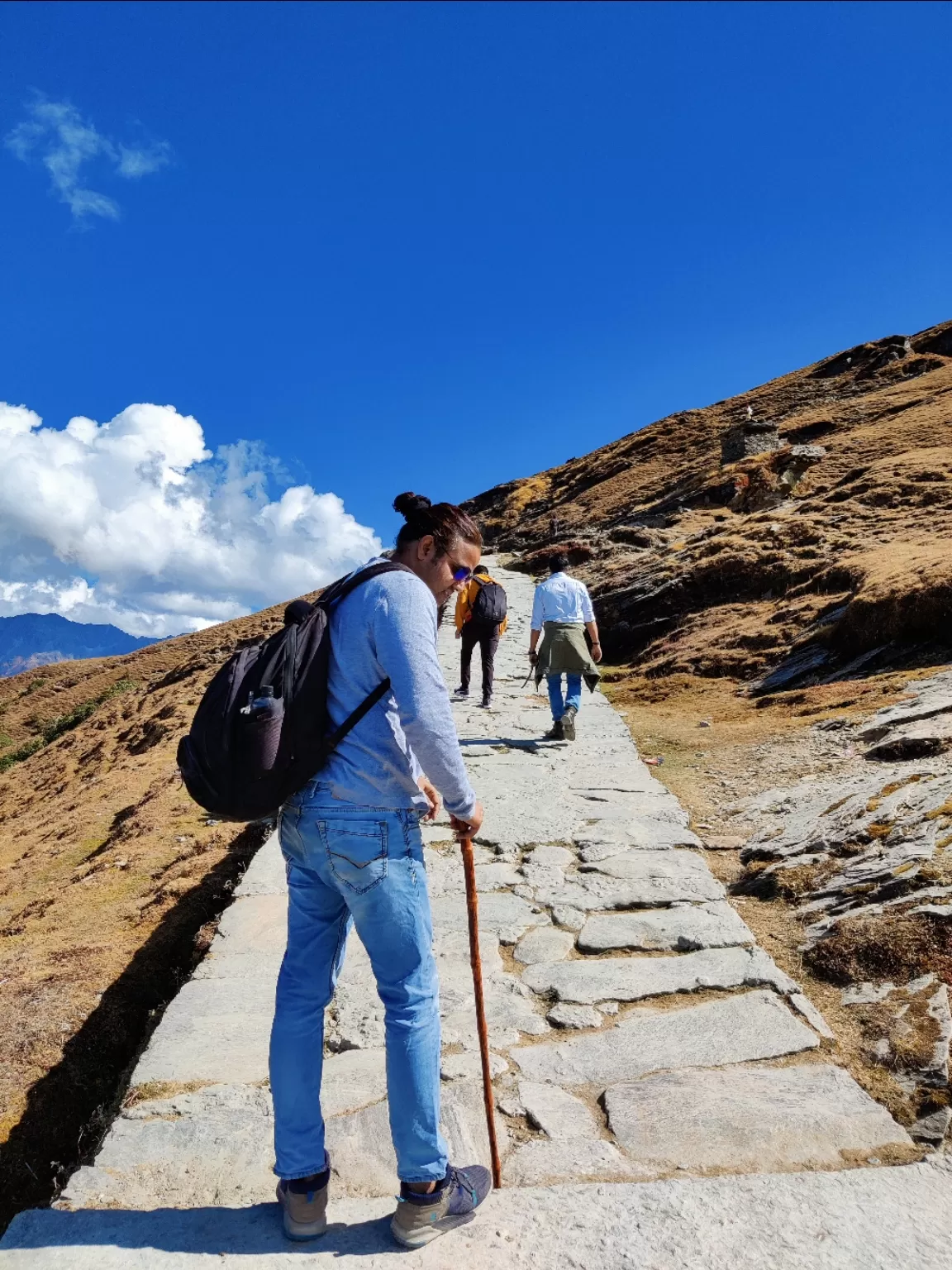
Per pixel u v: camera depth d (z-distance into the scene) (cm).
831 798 621
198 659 3297
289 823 251
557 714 935
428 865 585
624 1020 383
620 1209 253
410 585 244
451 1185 249
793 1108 313
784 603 1501
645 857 580
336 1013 400
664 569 1917
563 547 3234
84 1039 463
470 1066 352
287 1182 245
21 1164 391
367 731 242
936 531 1577
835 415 4619
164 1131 317
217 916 544
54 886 822
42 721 4716
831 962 416
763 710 1035
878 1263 228
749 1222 246
